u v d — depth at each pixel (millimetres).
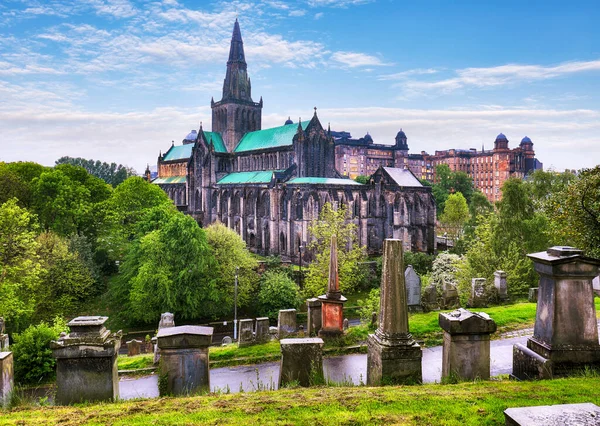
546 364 15688
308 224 91500
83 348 15195
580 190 27953
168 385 15844
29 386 26219
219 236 70312
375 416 11539
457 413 11516
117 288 67688
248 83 137250
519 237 59500
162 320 34500
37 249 62500
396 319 16703
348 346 25766
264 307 66000
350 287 72062
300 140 106250
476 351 16562
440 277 59812
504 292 35719
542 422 7316
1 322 31047
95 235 89688
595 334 15969
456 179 183000
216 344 42562
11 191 79375
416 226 110250
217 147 131750
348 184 99875
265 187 102938
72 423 12039
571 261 15711
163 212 76625
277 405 12961
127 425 11633
